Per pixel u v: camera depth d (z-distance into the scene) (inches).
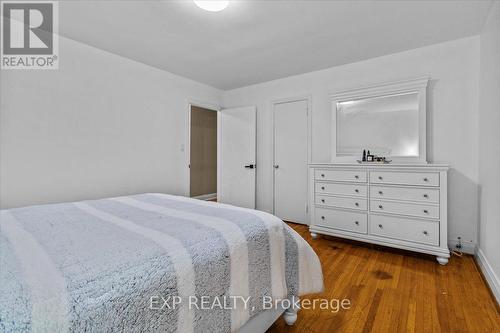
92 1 76.4
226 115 171.8
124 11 81.5
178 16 84.5
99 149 109.7
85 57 104.9
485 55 86.7
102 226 47.1
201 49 109.7
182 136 147.0
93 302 24.9
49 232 43.5
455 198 101.1
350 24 89.1
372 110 118.8
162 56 117.8
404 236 96.0
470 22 87.4
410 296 68.0
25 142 89.7
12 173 87.0
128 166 120.7
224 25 90.0
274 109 154.6
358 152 122.5
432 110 105.9
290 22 87.7
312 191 120.0
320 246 108.0
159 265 31.7
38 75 92.6
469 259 93.0
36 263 30.8
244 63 126.4
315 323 57.1
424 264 88.7
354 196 107.6
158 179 134.2
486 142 84.0
